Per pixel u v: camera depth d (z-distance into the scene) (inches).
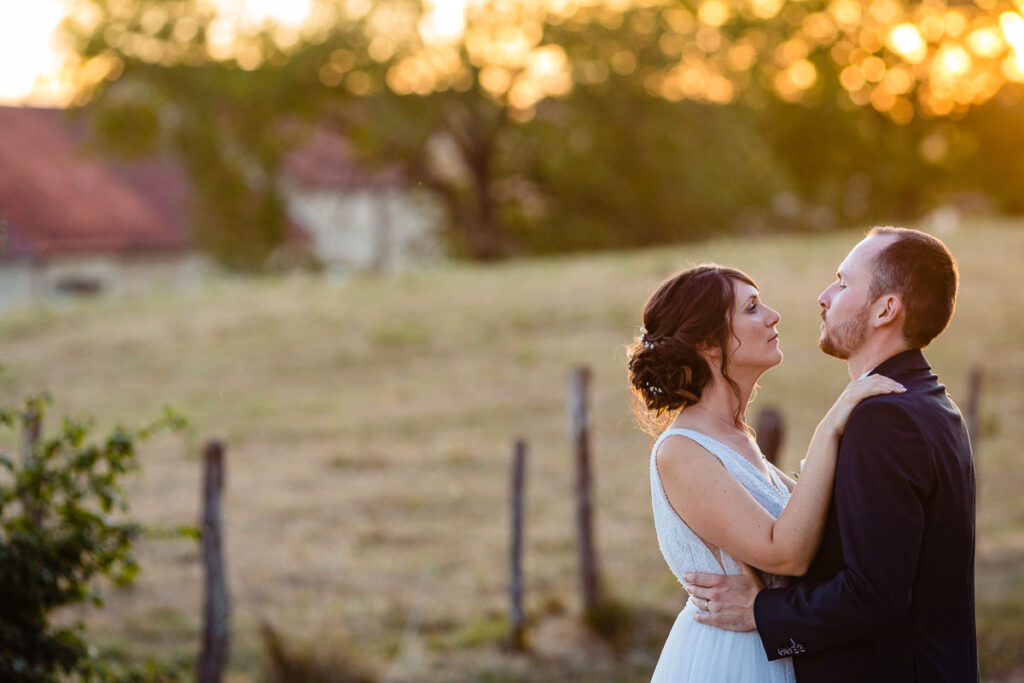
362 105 1195.3
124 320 842.2
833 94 1470.2
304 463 525.0
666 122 1200.2
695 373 105.0
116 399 650.2
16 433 529.7
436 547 402.9
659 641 303.3
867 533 90.8
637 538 402.6
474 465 512.7
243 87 1112.2
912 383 96.0
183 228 1354.6
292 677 280.8
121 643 313.1
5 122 1355.8
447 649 304.7
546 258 1266.0
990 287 816.9
